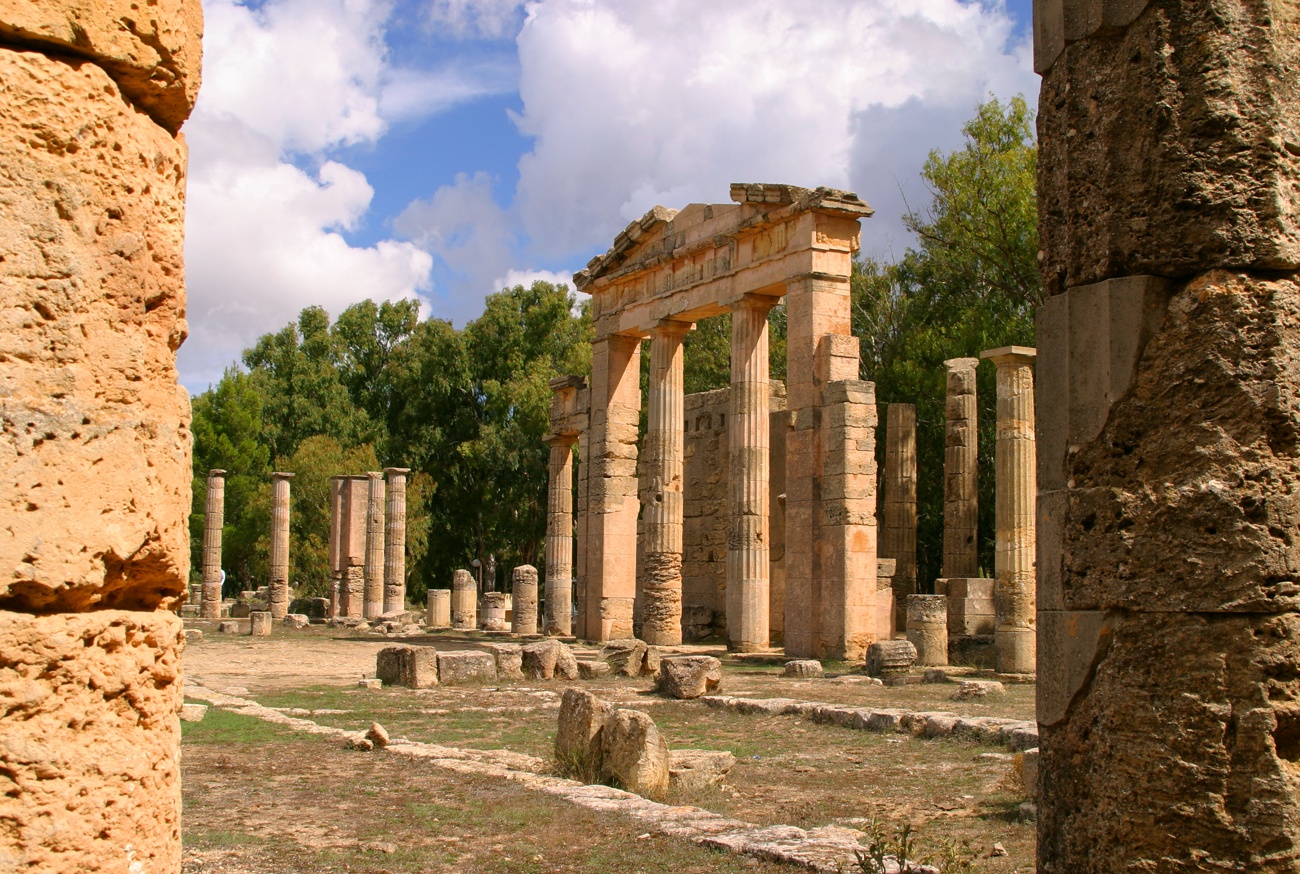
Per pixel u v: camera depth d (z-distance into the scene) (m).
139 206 3.86
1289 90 6.09
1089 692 6.21
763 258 35.09
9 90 3.55
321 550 73.19
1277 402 5.87
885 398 53.53
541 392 73.31
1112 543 6.11
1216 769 5.71
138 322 3.84
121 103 3.84
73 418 3.59
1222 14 6.05
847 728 18.30
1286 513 5.82
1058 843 6.30
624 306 41.94
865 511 32.12
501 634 49.75
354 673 29.14
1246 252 5.98
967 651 32.22
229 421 79.44
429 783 12.72
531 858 9.36
